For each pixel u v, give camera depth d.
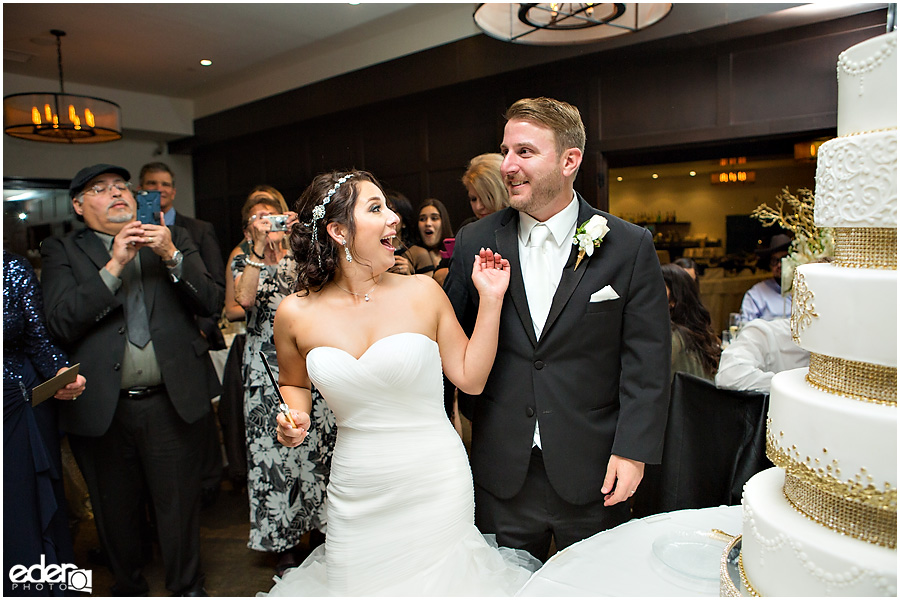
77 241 2.39
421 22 4.82
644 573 1.25
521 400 1.63
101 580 2.66
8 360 2.09
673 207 4.00
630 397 1.58
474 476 1.73
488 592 1.43
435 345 1.58
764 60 3.48
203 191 7.47
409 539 1.50
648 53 3.83
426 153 5.18
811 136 3.45
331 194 1.54
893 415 0.87
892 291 0.90
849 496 0.92
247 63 5.70
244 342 3.31
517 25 2.85
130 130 6.67
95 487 2.43
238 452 3.34
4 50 5.09
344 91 5.41
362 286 1.61
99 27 4.65
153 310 2.38
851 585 0.88
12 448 2.04
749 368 2.24
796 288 1.07
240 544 3.01
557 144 1.53
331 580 1.53
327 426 2.57
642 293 1.59
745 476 2.04
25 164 6.42
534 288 1.66
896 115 0.92
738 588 1.08
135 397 2.37
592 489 1.61
